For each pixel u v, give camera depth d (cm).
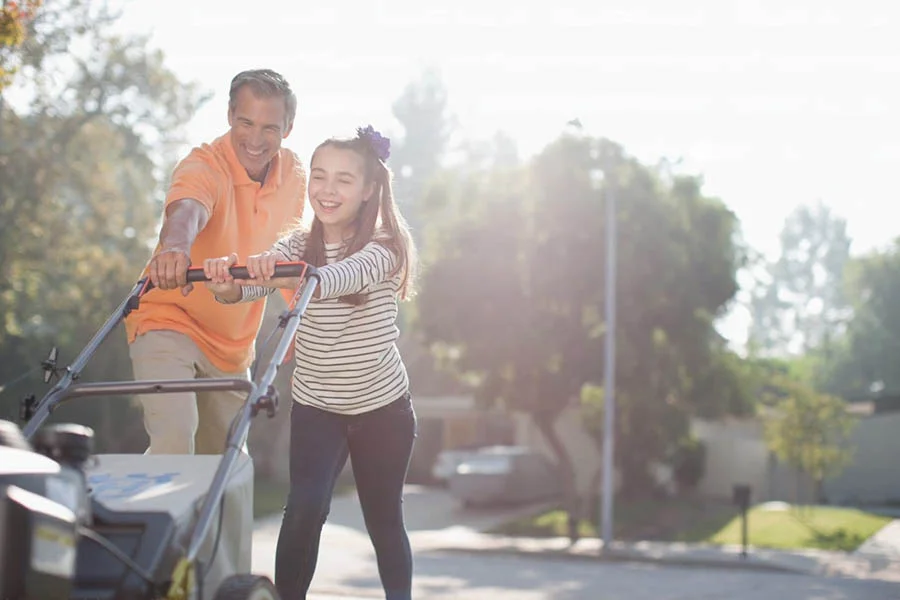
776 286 10081
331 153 430
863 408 3884
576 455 3897
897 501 3766
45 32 2406
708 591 1422
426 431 4309
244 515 358
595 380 2680
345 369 432
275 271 391
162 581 299
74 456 292
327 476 434
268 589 333
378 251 425
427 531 2795
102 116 3152
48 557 258
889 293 6412
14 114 2764
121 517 309
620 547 2412
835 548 2397
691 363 2764
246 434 345
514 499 3306
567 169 2622
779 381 3253
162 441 466
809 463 3166
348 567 1816
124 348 3038
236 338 514
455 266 2677
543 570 1892
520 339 2645
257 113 492
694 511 3291
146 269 423
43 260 2895
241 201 505
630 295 2617
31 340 2955
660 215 2648
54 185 2947
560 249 2617
